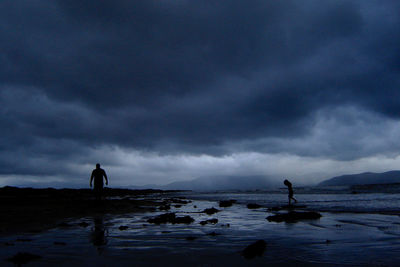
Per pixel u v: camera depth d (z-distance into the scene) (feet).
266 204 59.93
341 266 13.07
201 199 90.02
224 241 19.38
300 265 13.33
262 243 17.16
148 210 44.68
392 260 13.97
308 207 48.42
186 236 21.25
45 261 14.01
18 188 122.62
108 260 14.23
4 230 23.80
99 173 50.24
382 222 28.17
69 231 23.41
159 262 13.88
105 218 32.83
